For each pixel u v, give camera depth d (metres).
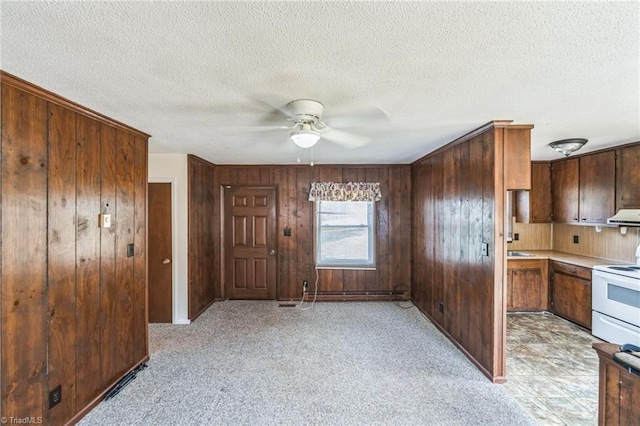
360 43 1.31
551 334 3.65
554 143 3.34
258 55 1.42
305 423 2.10
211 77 1.66
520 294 4.38
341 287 5.01
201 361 2.97
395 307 4.67
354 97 1.96
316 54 1.41
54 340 1.95
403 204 4.99
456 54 1.41
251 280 5.02
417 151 3.90
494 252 2.56
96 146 2.32
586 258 4.20
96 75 1.64
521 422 2.10
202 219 4.49
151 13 1.10
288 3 1.04
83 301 2.19
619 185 3.52
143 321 2.93
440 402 2.32
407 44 1.32
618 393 1.27
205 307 4.57
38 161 1.84
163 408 2.26
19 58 1.44
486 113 2.30
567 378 2.68
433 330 3.75
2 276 1.64
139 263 2.87
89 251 2.25
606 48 1.34
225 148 3.65
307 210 4.99
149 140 3.23
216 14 1.10
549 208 4.59
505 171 2.54
